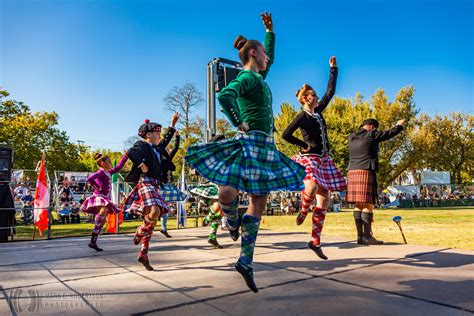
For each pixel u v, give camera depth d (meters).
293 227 7.79
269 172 2.43
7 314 2.08
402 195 31.59
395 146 32.81
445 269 3.05
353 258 3.62
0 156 6.40
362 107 30.73
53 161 24.83
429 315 1.95
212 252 4.25
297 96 3.97
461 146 41.94
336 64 4.15
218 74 6.86
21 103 24.92
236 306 2.16
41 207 6.57
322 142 3.81
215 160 2.36
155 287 2.62
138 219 13.26
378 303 2.16
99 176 5.15
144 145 3.87
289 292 2.43
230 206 2.47
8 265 3.58
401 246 4.38
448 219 10.71
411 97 32.81
